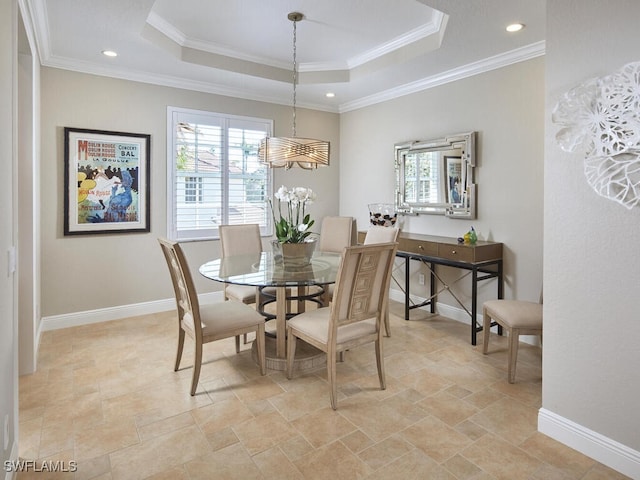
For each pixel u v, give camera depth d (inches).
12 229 72.7
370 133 198.5
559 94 78.1
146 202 164.1
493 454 77.9
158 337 140.5
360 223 208.2
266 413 92.4
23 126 112.6
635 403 70.4
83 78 148.6
